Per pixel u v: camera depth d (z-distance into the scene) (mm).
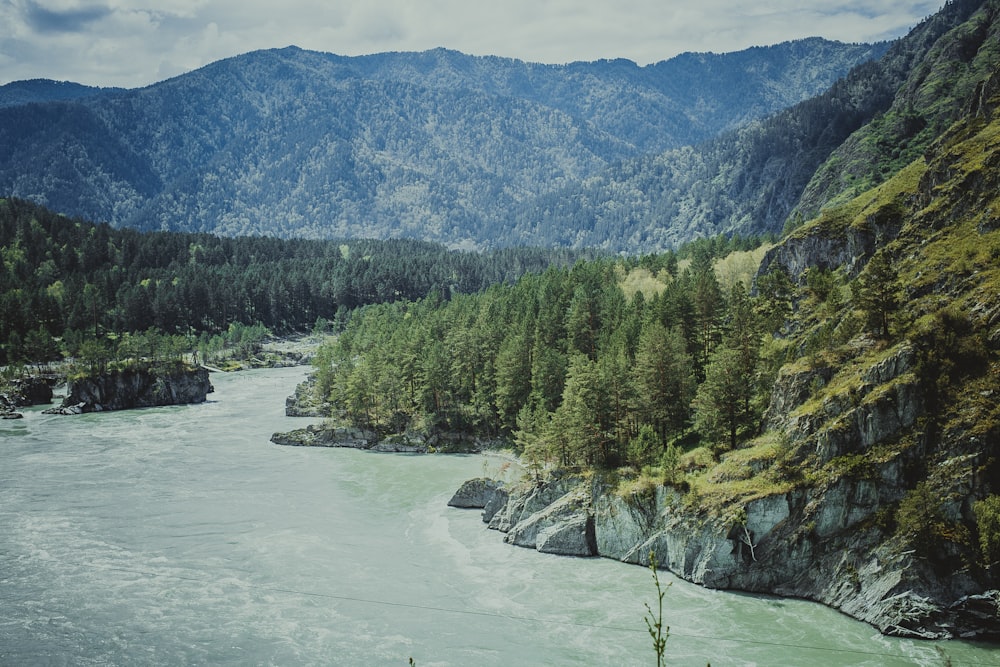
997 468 70625
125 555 89438
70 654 66562
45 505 108500
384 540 94500
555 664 64188
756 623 70000
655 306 132250
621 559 87312
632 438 103500
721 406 92250
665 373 107312
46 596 78125
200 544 93000
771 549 77375
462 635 69562
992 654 63281
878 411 77125
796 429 82938
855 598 71250
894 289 86562
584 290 154750
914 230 100938
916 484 73562
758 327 116812
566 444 101250
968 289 83750
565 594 78125
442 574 83750
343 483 120438
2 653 66625
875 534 72750
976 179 95438
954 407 74875
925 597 67438
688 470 90188
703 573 78875
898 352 79562
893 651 64188
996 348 76938
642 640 67625
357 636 69625
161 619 73062
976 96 117625
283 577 83000
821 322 102438
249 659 65625
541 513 93750
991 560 67688
